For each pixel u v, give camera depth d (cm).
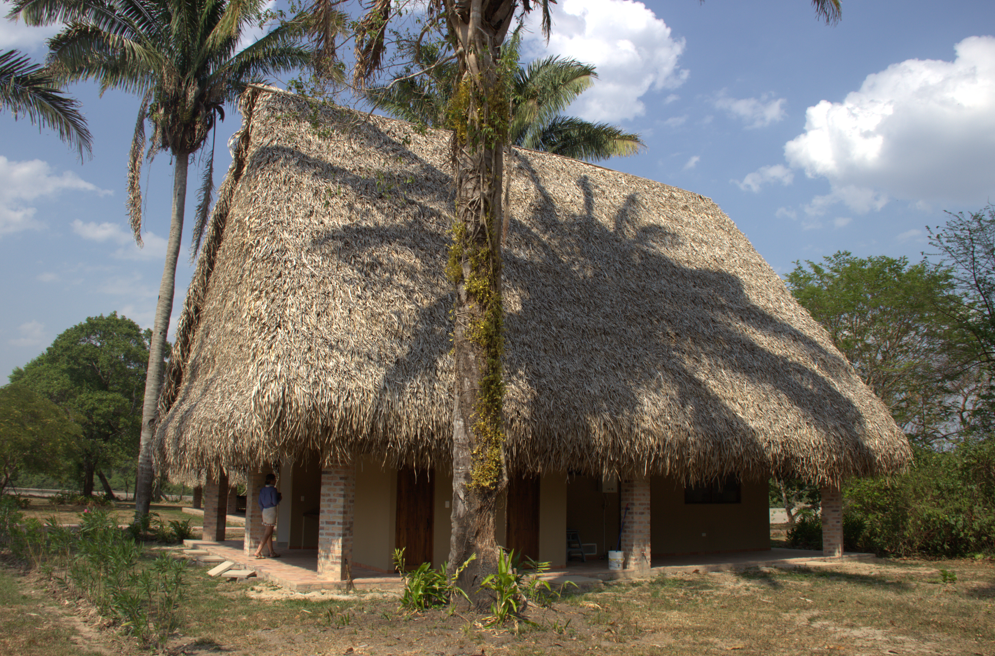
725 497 1672
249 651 655
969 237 2111
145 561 1216
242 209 1245
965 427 2277
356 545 1212
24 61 1722
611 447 1070
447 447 959
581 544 1392
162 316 1989
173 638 693
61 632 687
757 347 1460
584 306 1313
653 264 1564
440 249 1230
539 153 1722
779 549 1738
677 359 1297
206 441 955
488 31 908
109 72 1956
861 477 1454
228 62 2036
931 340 2417
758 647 706
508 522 1223
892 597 1026
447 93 962
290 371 894
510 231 1394
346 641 691
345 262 1095
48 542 1073
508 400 1006
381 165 1353
